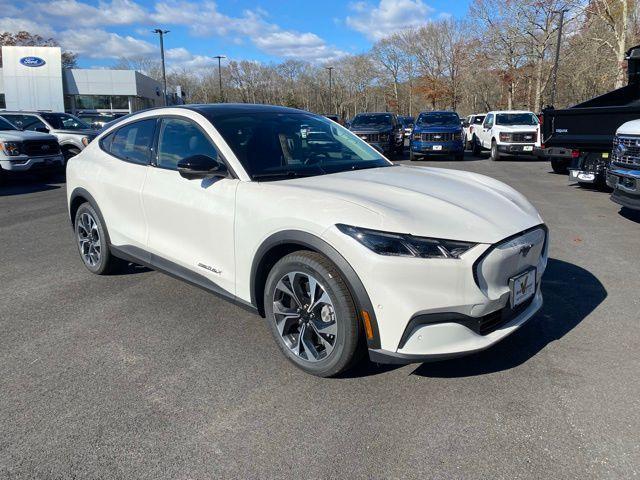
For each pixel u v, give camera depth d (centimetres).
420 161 1898
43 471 232
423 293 264
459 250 271
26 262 558
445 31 6812
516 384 299
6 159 1162
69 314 410
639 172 666
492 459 237
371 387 298
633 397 285
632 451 241
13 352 347
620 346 345
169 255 393
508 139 1797
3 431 262
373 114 2127
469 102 7012
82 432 261
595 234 663
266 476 228
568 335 362
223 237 344
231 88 8525
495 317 292
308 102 8919
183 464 237
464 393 291
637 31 3541
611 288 457
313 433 258
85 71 4675
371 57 8719
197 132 378
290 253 306
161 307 423
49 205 930
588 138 979
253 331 376
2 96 4569
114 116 2150
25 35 7712
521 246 295
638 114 894
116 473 231
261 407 280
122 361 333
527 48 4472
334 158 396
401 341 269
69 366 327
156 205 396
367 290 268
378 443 249
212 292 364
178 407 281
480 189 349
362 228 271
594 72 3997
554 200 928
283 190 316
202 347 352
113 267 490
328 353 295
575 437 252
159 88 5928
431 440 251
